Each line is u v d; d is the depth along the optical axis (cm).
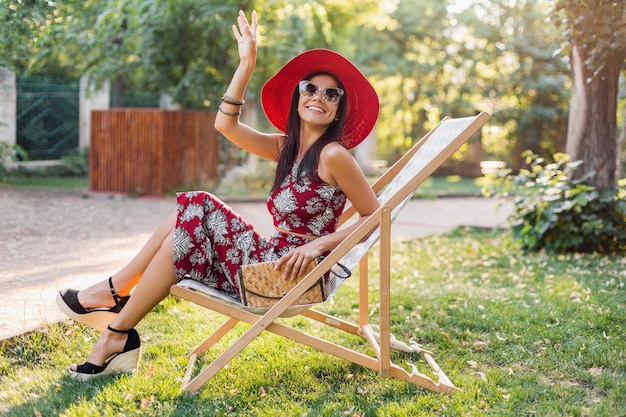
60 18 656
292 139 291
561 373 307
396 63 1844
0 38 541
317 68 299
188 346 334
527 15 1780
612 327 372
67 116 1418
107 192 1055
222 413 254
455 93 1958
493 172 698
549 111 1780
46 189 1089
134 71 1208
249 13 1088
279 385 287
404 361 319
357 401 269
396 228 841
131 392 270
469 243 714
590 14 540
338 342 348
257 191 1164
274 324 274
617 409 261
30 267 487
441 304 429
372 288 475
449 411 260
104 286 289
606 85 656
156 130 1045
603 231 639
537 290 477
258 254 281
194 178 1121
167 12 1008
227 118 299
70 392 270
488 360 326
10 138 1237
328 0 1608
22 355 312
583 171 669
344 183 278
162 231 285
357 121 309
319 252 272
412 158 331
